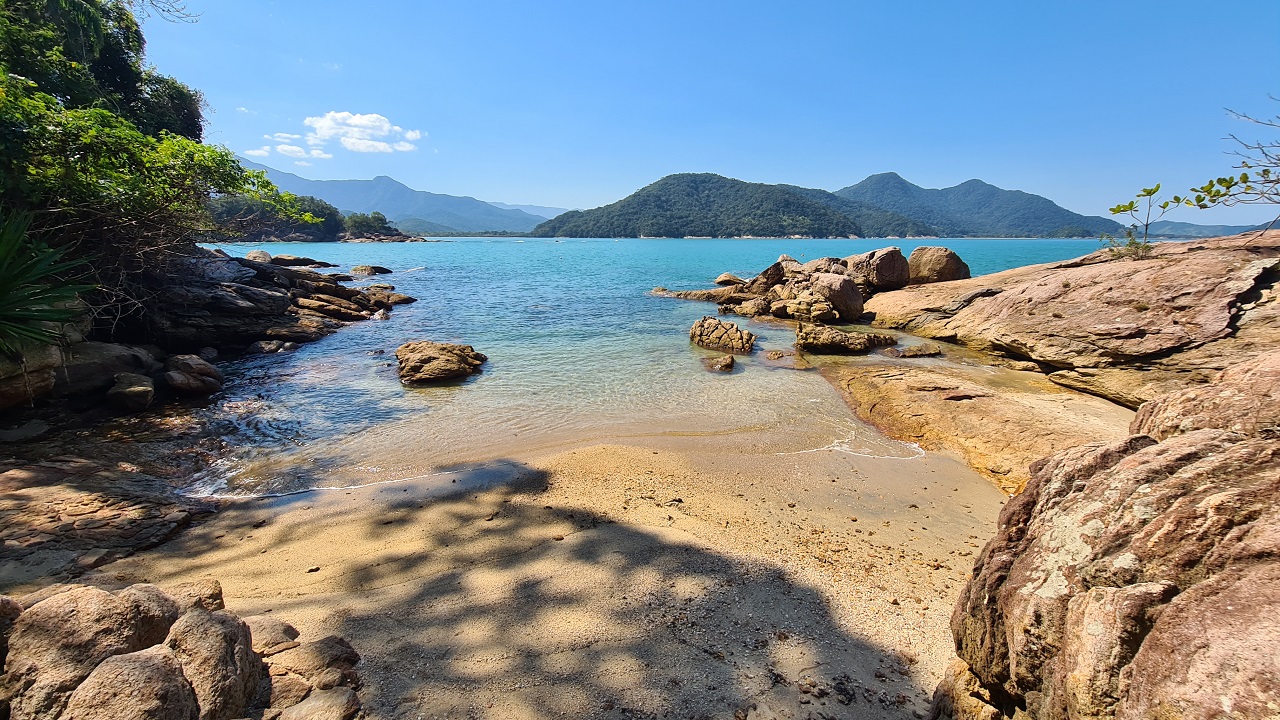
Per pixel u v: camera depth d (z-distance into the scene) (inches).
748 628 175.3
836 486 308.5
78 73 606.9
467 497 289.1
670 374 557.9
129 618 117.1
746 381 531.8
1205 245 612.7
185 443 357.7
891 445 375.9
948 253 989.8
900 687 150.2
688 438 382.6
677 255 3284.9
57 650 107.3
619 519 259.9
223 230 588.1
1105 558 98.3
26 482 273.9
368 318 895.7
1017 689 108.6
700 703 142.6
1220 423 113.8
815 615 183.6
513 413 434.6
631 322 880.3
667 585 199.6
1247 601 75.4
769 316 938.7
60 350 393.4
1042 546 112.7
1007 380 514.0
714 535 243.3
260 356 622.8
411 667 152.4
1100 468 115.8
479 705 138.7
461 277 1694.1
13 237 220.7
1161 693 77.0
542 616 180.1
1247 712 65.9
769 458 348.2
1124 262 557.0
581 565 214.5
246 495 294.0
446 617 179.3
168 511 263.3
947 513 278.5
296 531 254.1
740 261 2672.2
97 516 250.5
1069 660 93.7
